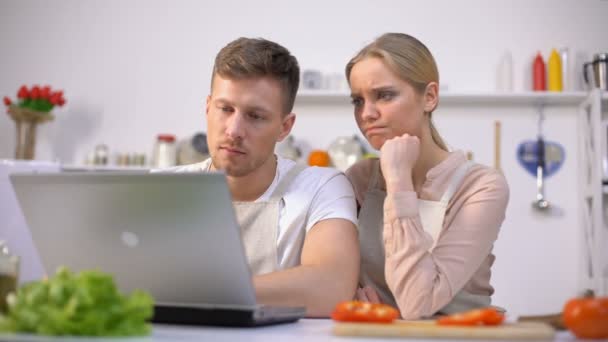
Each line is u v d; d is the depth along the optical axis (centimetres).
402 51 176
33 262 217
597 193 382
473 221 172
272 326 120
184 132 435
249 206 184
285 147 404
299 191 184
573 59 422
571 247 410
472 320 106
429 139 185
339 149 399
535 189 412
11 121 445
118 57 442
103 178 112
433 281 162
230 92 167
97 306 91
